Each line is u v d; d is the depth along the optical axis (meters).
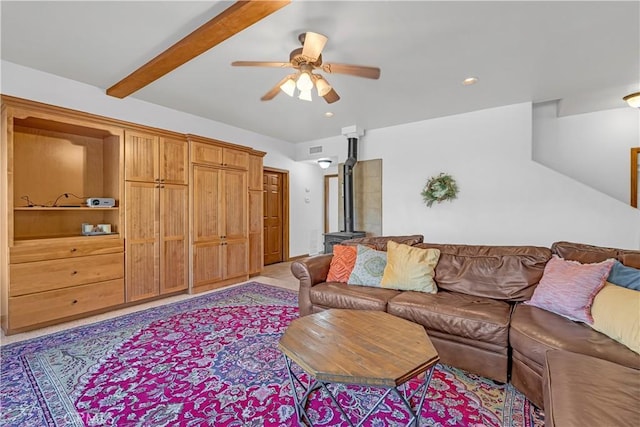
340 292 2.57
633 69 3.03
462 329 1.98
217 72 3.10
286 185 6.41
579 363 1.31
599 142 4.25
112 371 2.05
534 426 1.53
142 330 2.74
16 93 2.94
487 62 2.90
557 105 4.09
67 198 3.33
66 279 2.91
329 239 5.12
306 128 5.25
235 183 4.51
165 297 3.77
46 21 2.27
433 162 4.65
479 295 2.40
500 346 1.87
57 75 3.17
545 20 2.25
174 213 3.80
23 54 2.76
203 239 4.07
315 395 1.79
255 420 1.59
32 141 3.11
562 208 3.78
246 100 3.89
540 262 2.31
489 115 4.20
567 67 3.00
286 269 5.64
